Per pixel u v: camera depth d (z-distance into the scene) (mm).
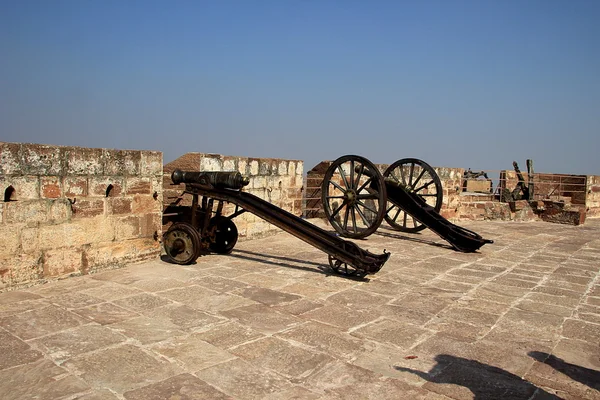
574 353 4336
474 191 18109
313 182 12414
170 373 3645
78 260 6336
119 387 3404
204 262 7453
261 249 8742
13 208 5570
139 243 7195
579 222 15078
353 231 10516
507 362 4090
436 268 7793
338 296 5883
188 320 4805
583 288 6707
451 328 4902
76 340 4199
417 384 3627
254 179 9906
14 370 3611
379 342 4438
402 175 12039
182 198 8664
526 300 6031
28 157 5691
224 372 3699
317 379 3643
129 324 4629
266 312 5152
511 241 11039
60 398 3227
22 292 5574
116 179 6777
